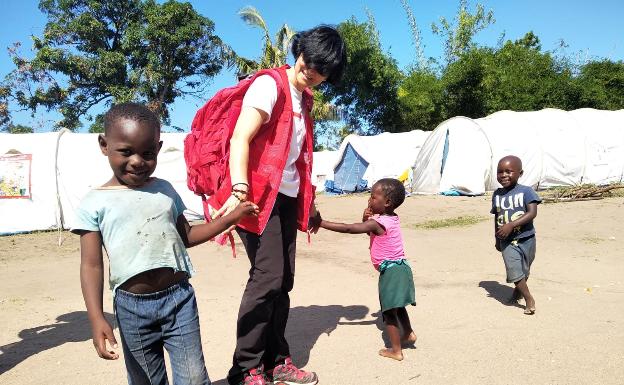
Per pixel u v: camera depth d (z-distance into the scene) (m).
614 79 33.06
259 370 3.34
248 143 3.08
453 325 4.60
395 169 22.48
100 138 2.43
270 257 3.26
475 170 17.53
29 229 13.54
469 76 31.05
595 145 19.09
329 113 32.41
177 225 2.63
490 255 8.12
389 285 3.85
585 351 3.83
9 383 3.70
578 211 12.04
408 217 13.50
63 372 3.88
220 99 3.29
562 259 7.44
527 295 4.86
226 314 5.23
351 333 4.51
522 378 3.42
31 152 13.71
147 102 28.95
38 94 29.50
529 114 19.56
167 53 29.02
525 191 5.04
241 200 2.95
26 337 4.78
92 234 2.37
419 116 34.28
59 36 28.38
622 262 7.08
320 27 3.32
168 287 2.48
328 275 6.94
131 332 2.46
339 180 24.48
